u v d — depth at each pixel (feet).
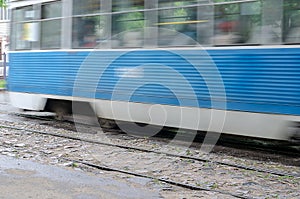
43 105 38.55
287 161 27.20
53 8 37.55
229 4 27.84
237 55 27.45
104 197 18.75
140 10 31.78
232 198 19.39
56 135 33.35
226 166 25.00
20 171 22.36
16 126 37.47
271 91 26.08
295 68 25.20
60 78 36.83
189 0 29.50
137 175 22.88
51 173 22.24
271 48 26.13
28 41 39.93
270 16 26.20
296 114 25.14
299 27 25.11
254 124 26.91
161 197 19.19
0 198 18.11
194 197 19.47
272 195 19.93
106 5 33.68
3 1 95.86
